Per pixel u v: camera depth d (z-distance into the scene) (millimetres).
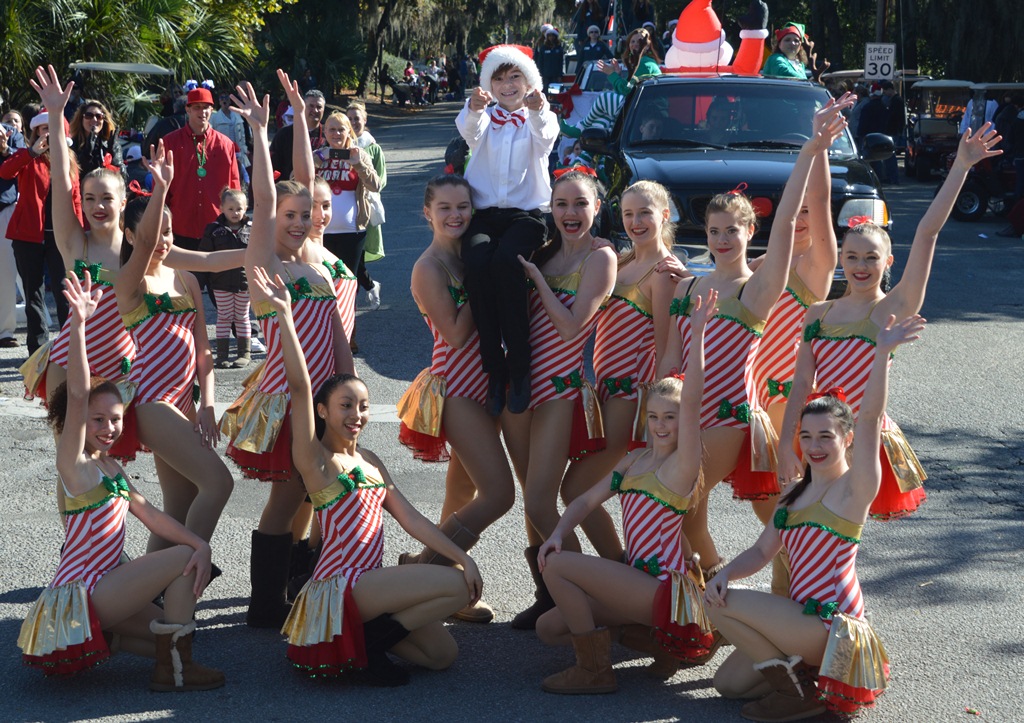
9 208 9195
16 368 8680
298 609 4285
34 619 4129
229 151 9188
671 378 4438
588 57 18188
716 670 4469
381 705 4148
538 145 5125
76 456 4246
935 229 4438
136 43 18578
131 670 4430
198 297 5055
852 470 4031
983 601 5051
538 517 4766
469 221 4898
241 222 8812
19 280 10273
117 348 5098
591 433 4773
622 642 4512
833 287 9203
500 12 50438
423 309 4852
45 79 4949
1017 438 7414
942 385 8648
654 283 4844
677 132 10273
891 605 5012
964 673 4395
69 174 5023
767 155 9750
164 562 4215
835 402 4125
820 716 4082
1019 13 27141
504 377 4781
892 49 23984
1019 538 5781
